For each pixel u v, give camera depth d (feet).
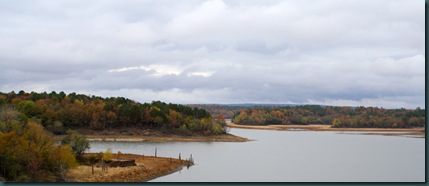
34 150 235.61
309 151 506.48
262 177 291.38
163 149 480.23
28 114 591.78
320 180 284.41
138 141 595.47
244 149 512.63
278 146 576.20
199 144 578.25
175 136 649.61
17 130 271.08
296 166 359.46
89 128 638.12
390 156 463.01
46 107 626.23
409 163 399.85
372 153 494.59
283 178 289.53
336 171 334.24
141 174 275.39
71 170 256.52
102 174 257.55
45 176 232.73
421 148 574.56
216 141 640.99
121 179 256.11
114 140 590.55
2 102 588.50
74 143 291.17
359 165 377.91
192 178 280.10
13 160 225.15
